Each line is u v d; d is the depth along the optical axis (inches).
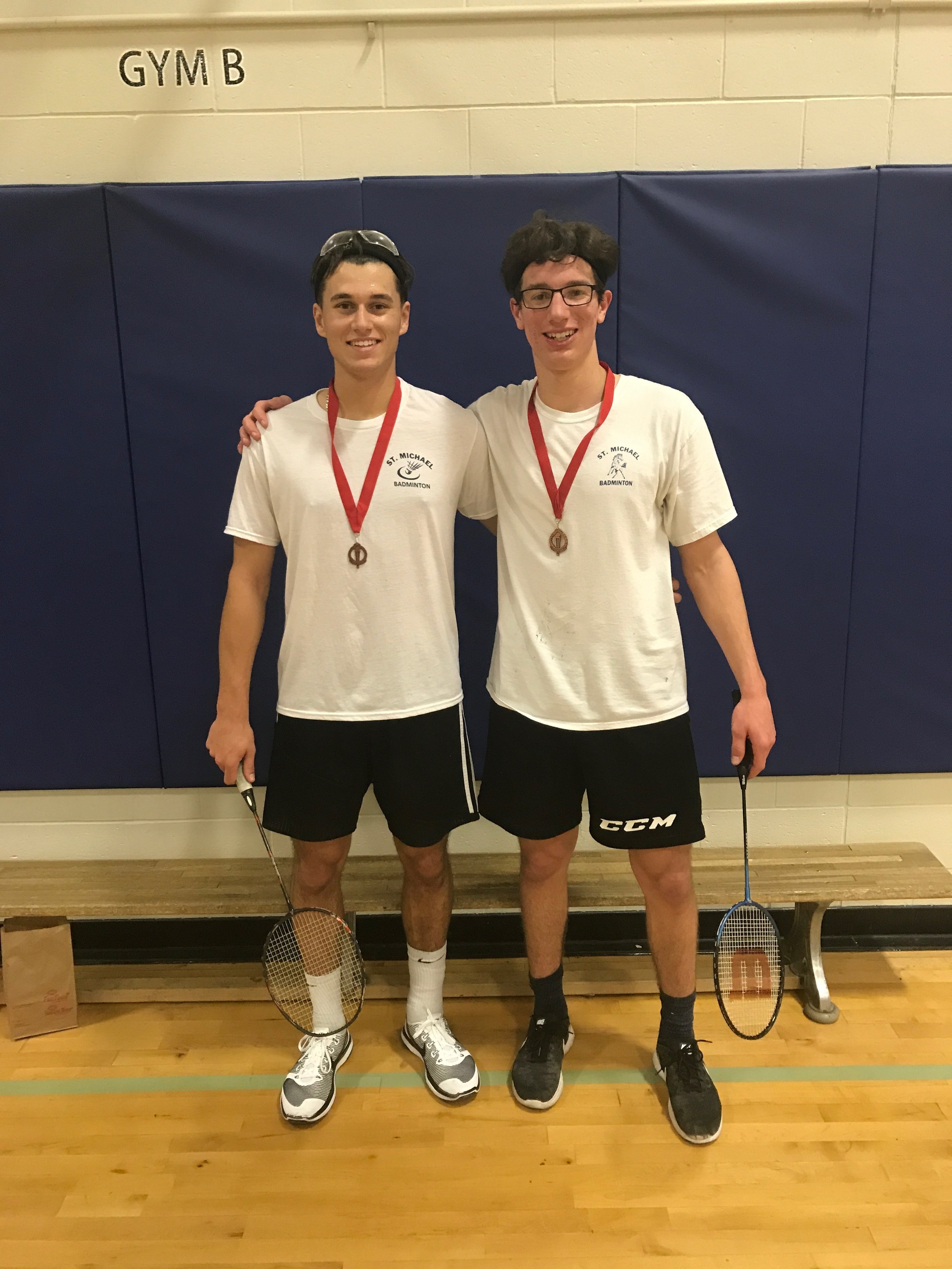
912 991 96.0
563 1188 73.1
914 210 88.9
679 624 84.5
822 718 99.7
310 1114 79.0
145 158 91.4
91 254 89.6
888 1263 66.6
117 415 93.0
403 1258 67.4
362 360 69.6
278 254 89.4
